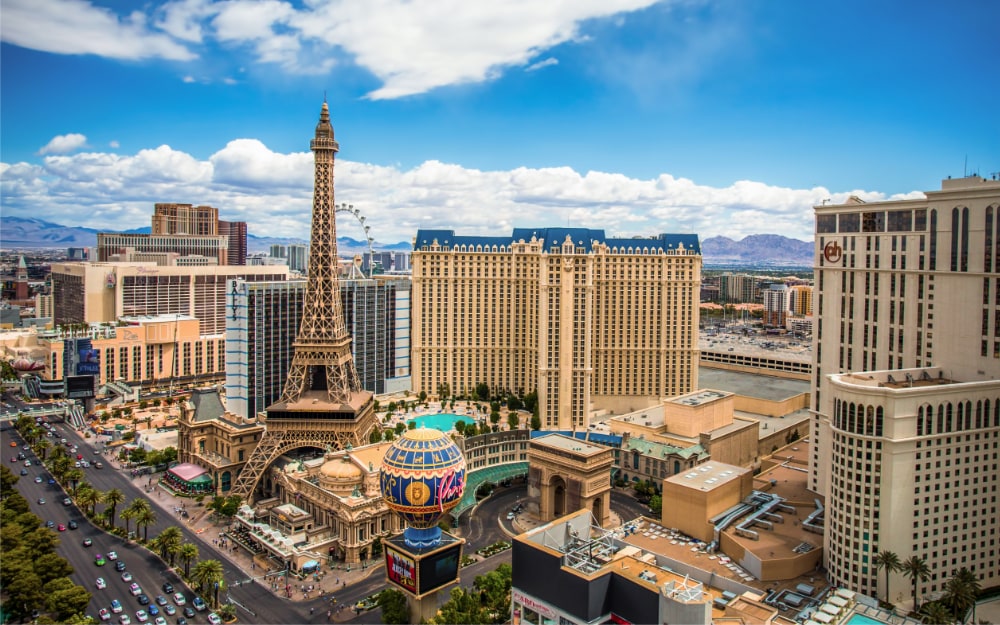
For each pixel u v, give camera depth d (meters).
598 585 174.75
